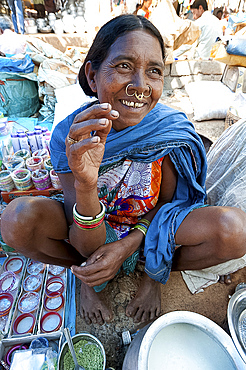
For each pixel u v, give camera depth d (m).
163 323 1.03
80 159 0.73
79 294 1.44
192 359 1.06
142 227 1.25
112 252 1.06
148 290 1.32
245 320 1.24
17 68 3.18
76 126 0.69
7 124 2.63
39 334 1.21
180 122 1.17
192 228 1.13
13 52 3.25
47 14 3.96
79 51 3.47
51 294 1.41
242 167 1.44
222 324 1.33
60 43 3.69
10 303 1.40
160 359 1.06
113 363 1.20
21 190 1.97
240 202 1.43
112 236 1.27
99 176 1.19
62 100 2.97
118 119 0.94
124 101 0.88
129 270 1.40
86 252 1.07
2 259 1.72
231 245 1.04
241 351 1.08
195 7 4.87
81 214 0.93
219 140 1.67
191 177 1.27
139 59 0.80
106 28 0.84
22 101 3.42
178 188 1.37
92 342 1.17
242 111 2.32
